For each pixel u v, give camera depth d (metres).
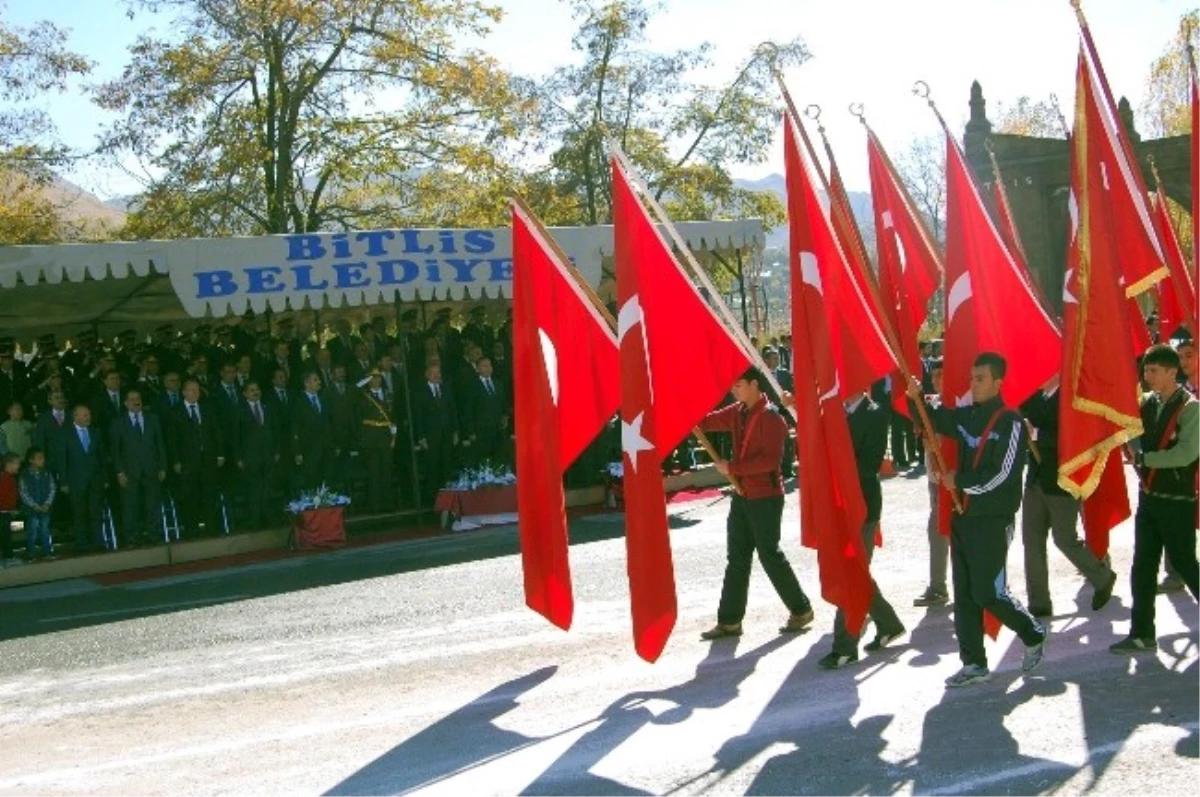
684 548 13.28
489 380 17.25
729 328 8.63
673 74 36.12
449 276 16.11
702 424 9.33
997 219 9.84
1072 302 7.88
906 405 9.22
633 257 8.23
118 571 14.70
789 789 5.98
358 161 30.47
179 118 29.92
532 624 10.13
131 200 31.00
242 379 16.31
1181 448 7.72
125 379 16.56
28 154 29.94
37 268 14.26
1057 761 6.11
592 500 17.75
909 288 9.54
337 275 15.52
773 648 8.79
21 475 14.84
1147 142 33.38
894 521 14.16
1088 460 7.81
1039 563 9.15
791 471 19.61
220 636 10.56
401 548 15.01
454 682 8.52
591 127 34.34
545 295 9.07
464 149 30.95
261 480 15.81
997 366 7.34
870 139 9.55
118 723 8.06
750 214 37.41
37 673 9.68
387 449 16.56
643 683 8.13
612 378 9.05
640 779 6.28
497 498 16.41
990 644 8.45
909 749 6.43
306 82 30.30
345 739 7.38
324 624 10.75
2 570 14.20
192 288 14.88
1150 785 5.72
